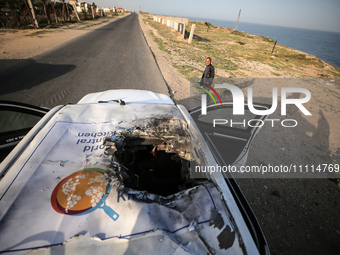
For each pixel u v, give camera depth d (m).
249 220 1.31
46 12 20.45
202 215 1.05
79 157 1.33
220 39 21.73
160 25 31.58
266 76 9.86
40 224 0.95
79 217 0.99
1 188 1.10
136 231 0.93
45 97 5.02
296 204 2.79
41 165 1.24
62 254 0.86
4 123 2.39
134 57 10.23
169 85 6.71
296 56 15.88
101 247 0.89
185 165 1.75
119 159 1.51
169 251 0.90
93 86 6.02
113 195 1.08
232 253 0.97
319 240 2.33
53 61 8.41
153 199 1.09
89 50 11.03
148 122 1.76
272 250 2.16
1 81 5.82
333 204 2.85
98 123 1.69
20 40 12.02
